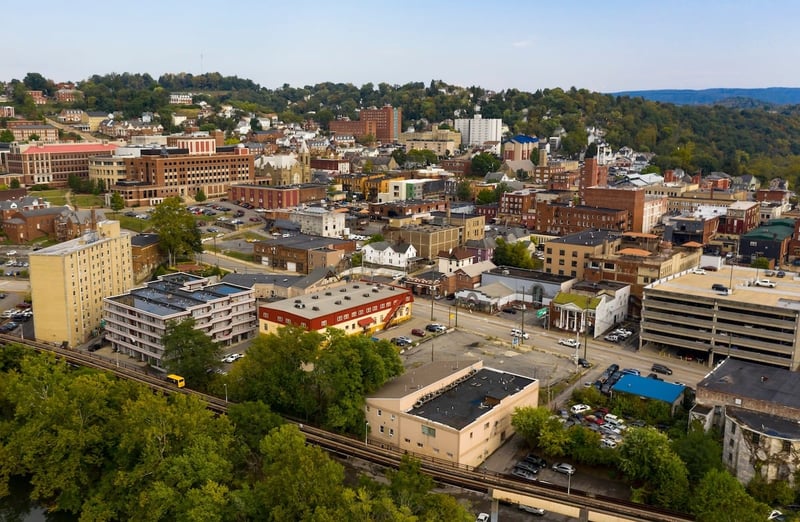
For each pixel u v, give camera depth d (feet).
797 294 572.92
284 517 319.68
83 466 401.70
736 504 319.27
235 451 391.24
